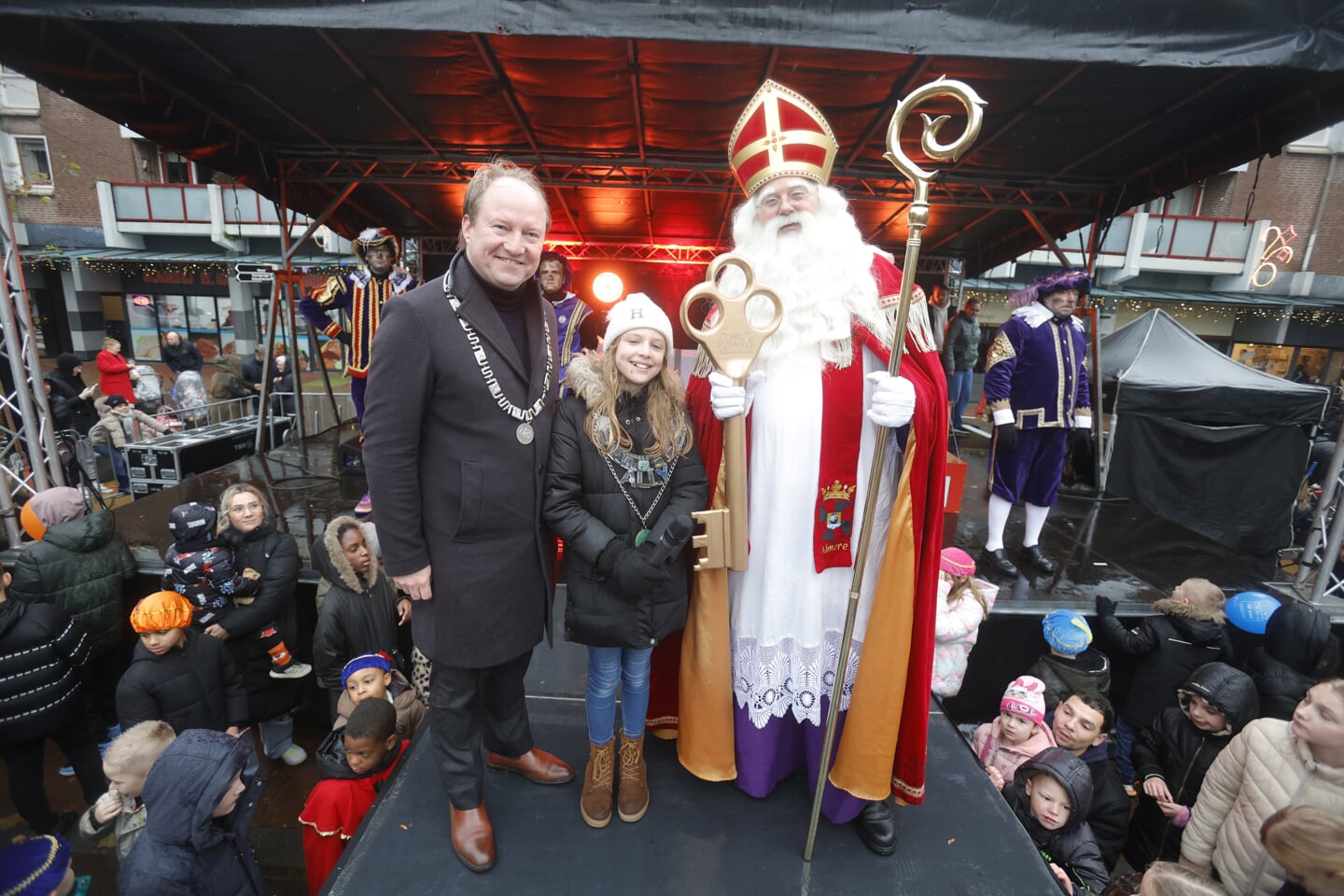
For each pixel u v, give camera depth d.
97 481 6.46
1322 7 2.99
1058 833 2.54
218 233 13.64
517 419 1.55
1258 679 3.14
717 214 9.29
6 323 4.08
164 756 1.84
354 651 3.27
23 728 2.86
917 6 3.02
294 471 6.01
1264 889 2.07
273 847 3.34
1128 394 6.30
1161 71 4.38
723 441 1.62
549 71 4.93
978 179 6.82
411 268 10.38
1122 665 3.83
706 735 1.82
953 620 3.15
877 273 1.74
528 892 1.62
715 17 3.04
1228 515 6.38
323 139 6.54
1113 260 13.60
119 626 3.58
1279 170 13.35
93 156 13.57
